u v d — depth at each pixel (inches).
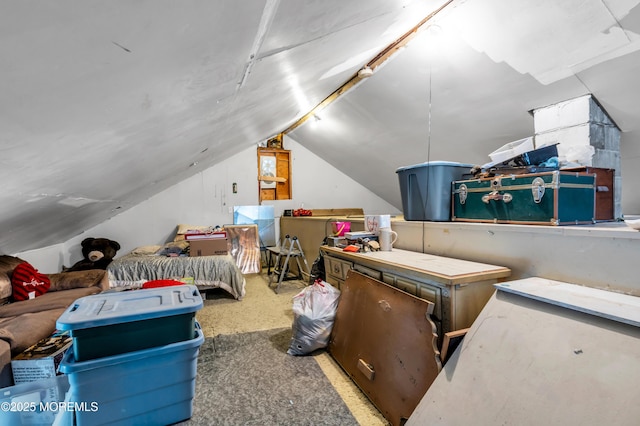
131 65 20.7
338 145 191.6
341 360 76.5
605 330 36.9
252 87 49.4
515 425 36.4
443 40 88.4
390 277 69.2
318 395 66.4
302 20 30.4
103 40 16.3
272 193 216.1
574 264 49.8
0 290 79.3
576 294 44.4
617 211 80.0
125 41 17.4
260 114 87.8
